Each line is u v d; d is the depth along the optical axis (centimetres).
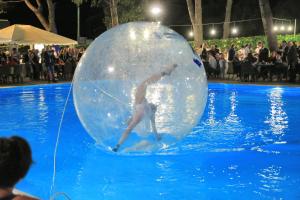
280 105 1248
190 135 839
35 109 1220
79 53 2153
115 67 623
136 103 622
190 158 680
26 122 1019
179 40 641
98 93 632
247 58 1845
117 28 664
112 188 561
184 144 765
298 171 616
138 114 621
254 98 1412
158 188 557
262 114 1094
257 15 3309
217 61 2009
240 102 1320
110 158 682
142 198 526
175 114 627
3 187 203
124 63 622
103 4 2997
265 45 2423
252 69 1823
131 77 620
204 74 646
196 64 632
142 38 633
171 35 642
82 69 647
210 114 1100
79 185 574
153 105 623
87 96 638
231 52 1997
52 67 1994
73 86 665
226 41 2603
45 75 2089
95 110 638
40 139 835
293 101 1330
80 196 538
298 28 3144
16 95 1558
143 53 622
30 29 2183
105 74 627
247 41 2508
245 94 1523
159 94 621
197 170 624
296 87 1611
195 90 625
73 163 667
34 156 712
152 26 658
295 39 2425
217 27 3419
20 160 204
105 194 542
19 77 2027
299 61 1766
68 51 2220
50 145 784
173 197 526
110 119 637
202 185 565
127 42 632
